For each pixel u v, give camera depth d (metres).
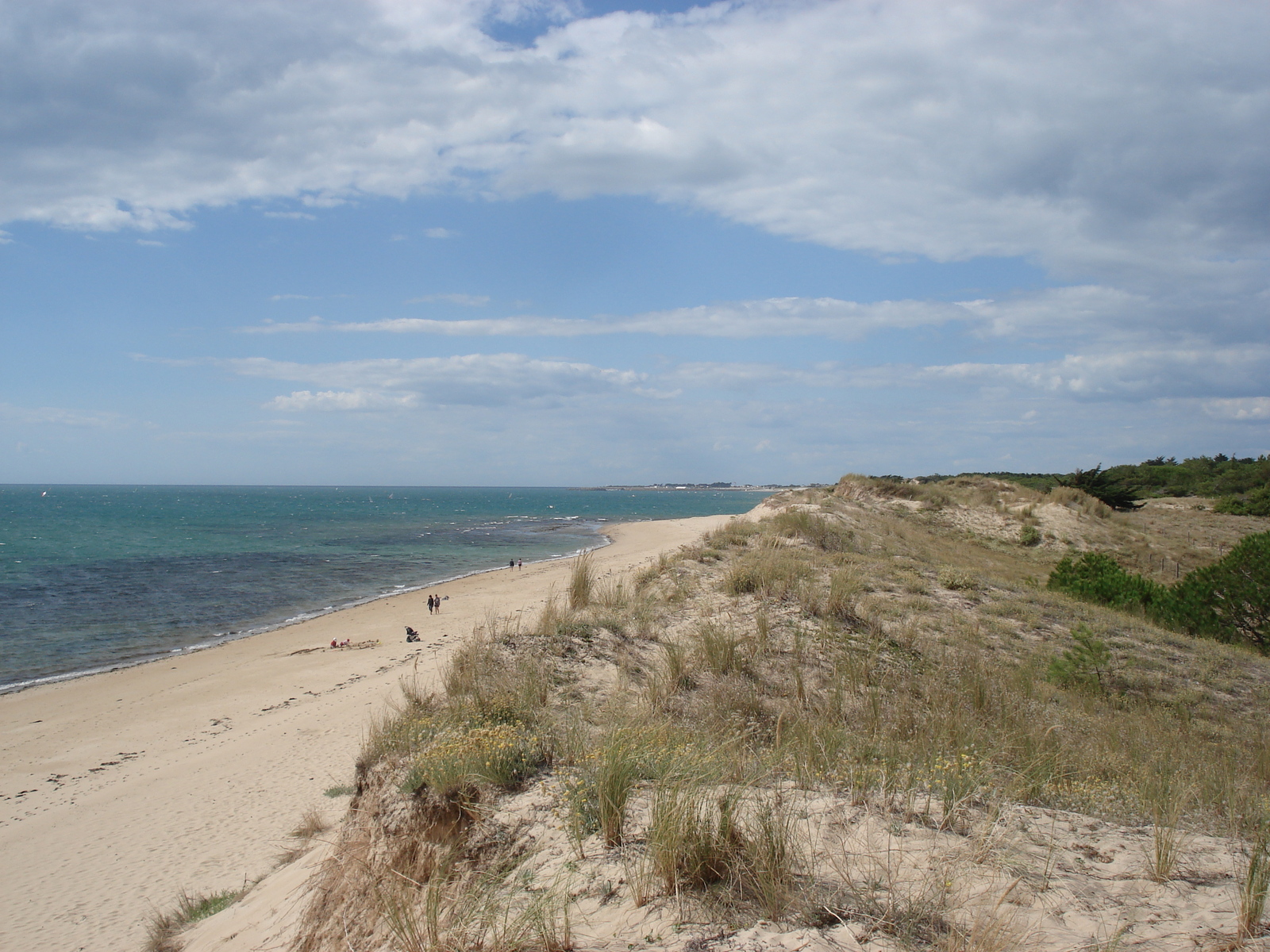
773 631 10.67
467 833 4.60
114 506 153.25
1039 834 3.93
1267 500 36.06
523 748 5.50
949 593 14.92
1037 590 17.00
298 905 5.90
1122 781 5.60
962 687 8.71
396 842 4.88
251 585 40.91
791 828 3.70
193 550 61.03
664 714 7.54
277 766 13.23
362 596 36.84
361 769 6.41
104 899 8.95
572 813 4.18
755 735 7.09
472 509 150.12
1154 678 11.18
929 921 2.85
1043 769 5.56
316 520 109.50
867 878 3.22
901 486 33.00
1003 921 2.80
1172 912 3.00
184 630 28.73
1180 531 30.72
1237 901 3.11
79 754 15.27
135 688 20.50
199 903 8.23
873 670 9.28
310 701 17.89
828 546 18.53
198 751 14.92
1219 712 10.09
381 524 98.56
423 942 3.43
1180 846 3.79
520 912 3.32
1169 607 15.89
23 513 120.81
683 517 116.00
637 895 3.23
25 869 10.05
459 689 8.09
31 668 22.95
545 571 41.62
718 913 3.01
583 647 9.91
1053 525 28.67
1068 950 2.64
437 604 29.75
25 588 39.41
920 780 4.71
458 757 5.13
